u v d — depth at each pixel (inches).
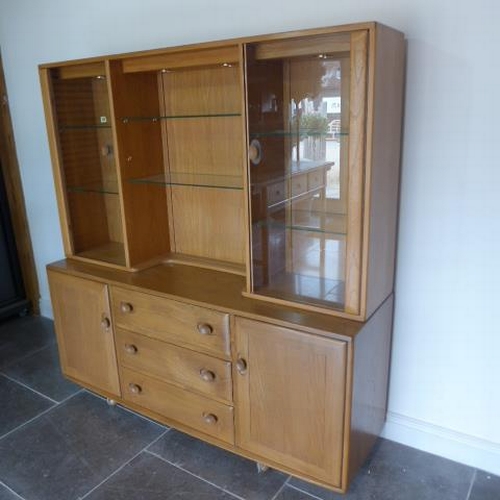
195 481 76.8
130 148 84.2
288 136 69.9
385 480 75.8
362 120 59.2
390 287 74.7
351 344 62.0
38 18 106.0
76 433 88.8
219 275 84.7
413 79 68.1
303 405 67.7
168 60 75.2
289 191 70.3
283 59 66.7
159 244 93.2
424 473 77.0
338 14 71.4
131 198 85.7
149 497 74.1
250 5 78.5
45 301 135.6
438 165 69.4
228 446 77.6
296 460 70.9
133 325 83.2
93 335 90.3
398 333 79.0
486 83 63.9
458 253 71.2
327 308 67.9
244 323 69.4
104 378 91.9
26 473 79.5
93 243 97.5
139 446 85.0
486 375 73.8
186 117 86.0
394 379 81.6
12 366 112.0
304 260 72.5
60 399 99.3
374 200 63.0
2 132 122.7
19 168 125.4
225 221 87.7
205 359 75.7
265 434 72.7
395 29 63.9
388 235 70.1
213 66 80.7
